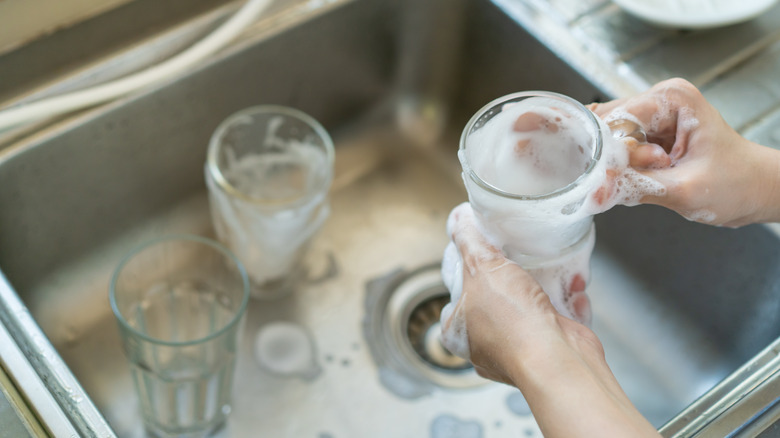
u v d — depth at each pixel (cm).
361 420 79
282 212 79
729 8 80
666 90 63
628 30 81
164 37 80
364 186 91
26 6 77
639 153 60
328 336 83
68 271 82
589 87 79
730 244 75
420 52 90
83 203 81
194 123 83
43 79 77
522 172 57
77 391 62
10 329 64
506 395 80
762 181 63
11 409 61
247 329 83
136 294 76
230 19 81
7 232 77
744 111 76
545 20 82
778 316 74
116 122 78
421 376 81
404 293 85
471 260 59
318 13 83
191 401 75
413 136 94
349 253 87
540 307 57
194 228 87
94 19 80
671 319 81
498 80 87
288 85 86
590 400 53
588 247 60
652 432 53
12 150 75
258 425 79
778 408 63
